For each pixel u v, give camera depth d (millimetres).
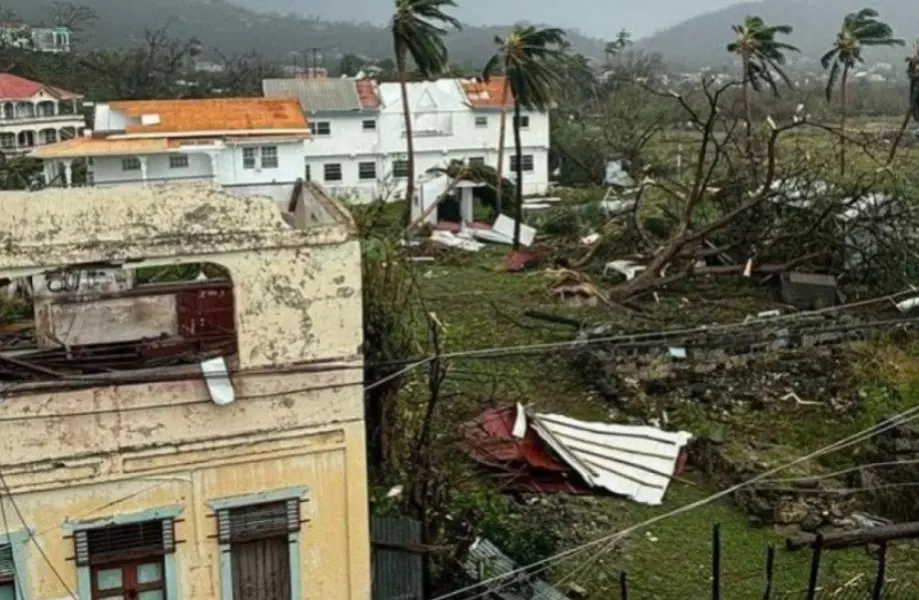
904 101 97062
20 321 15484
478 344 29703
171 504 11148
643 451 21531
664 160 62375
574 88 82875
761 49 50906
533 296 36000
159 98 77312
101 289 14289
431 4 47062
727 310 33188
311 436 11469
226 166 51062
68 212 10500
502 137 54219
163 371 11148
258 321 11117
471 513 16859
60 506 10797
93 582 11094
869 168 45125
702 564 17609
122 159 48219
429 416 15750
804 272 34375
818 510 19062
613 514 19359
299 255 11102
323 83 60938
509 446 20766
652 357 25891
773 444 22016
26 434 10523
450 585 15109
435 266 42312
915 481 20219
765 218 34906
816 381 25797
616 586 16844
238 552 11531
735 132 49125
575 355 27625
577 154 67438
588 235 45750
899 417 20922
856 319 28641
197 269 17859
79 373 11500
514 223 48281
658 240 39531
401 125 60219
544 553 16859
